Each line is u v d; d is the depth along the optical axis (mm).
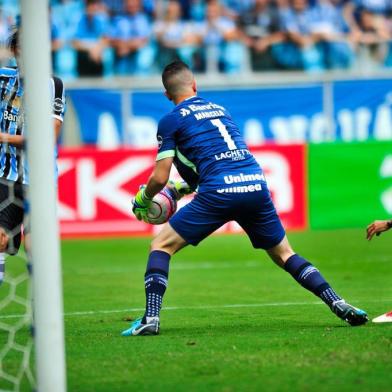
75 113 58344
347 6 66500
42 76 14859
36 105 14844
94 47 62344
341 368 17203
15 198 21938
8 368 18484
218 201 21703
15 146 21484
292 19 65312
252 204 21906
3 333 23109
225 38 63688
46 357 14742
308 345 19719
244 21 64688
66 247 48875
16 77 22219
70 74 62156
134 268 40281
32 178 14844
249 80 63125
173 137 22031
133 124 58750
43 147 14852
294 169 50531
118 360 18688
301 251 45094
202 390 15898
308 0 65750
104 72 62531
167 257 22125
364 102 60344
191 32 63781
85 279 36656
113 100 58562
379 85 60344
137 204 22672
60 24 62375
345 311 22062
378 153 51094
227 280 35719
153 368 17797
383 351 18656
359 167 50906
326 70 64812
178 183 23438
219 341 20703
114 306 28750
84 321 25188
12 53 22172
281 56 64188
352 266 39688
